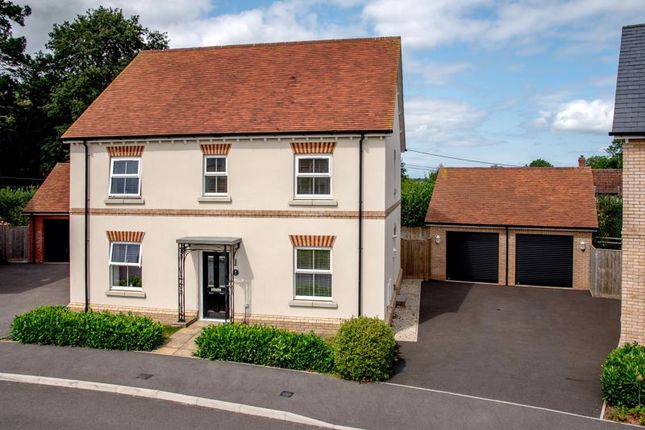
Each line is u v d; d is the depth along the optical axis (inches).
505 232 865.5
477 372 463.2
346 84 623.8
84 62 1318.9
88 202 637.9
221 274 606.9
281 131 564.7
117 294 627.8
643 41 528.1
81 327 511.2
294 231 577.0
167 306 615.8
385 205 560.4
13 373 440.8
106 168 631.8
